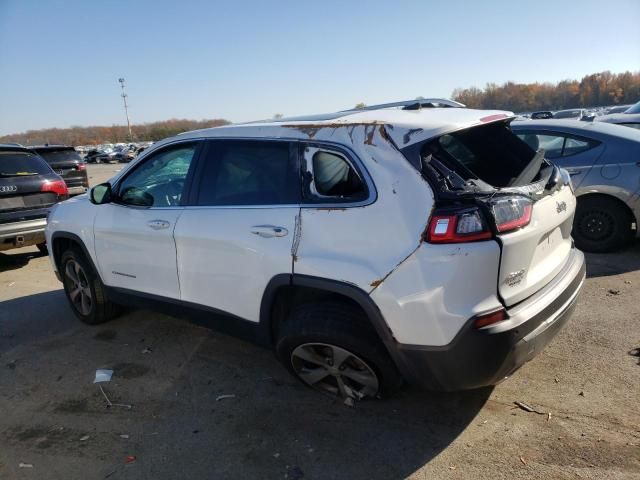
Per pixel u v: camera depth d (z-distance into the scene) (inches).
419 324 94.7
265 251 113.5
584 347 138.9
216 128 132.9
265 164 118.5
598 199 213.5
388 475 97.5
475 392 121.9
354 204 101.9
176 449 108.9
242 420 117.8
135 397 130.8
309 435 110.7
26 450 111.8
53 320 187.5
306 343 112.7
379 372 108.1
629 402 113.6
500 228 91.1
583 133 216.5
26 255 305.0
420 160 96.3
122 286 157.2
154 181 144.3
